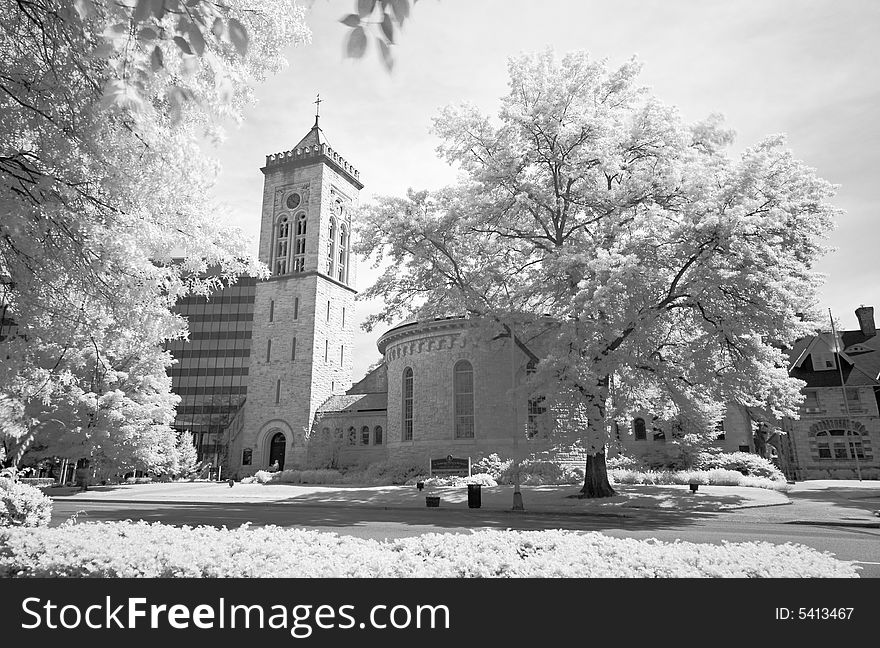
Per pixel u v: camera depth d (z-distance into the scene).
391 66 4.11
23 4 7.46
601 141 24.98
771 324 22.23
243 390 113.56
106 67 6.77
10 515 12.55
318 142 64.56
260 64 9.60
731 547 7.25
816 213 23.34
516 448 24.22
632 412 27.44
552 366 22.78
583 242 24.41
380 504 26.89
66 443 34.91
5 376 8.29
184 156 8.69
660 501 24.84
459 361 42.25
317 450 55.38
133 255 8.82
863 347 53.16
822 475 48.84
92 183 8.47
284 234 63.06
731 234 20.00
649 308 22.25
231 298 118.88
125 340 10.45
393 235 26.92
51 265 8.09
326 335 60.22
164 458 39.19
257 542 7.73
